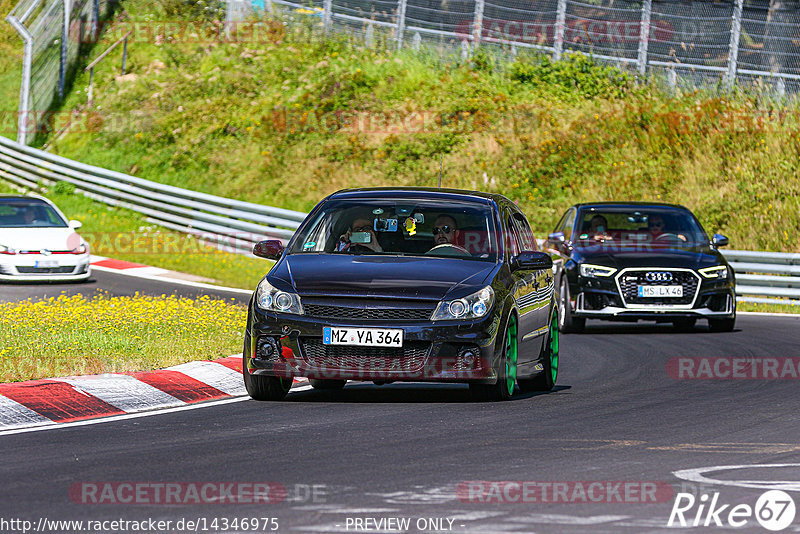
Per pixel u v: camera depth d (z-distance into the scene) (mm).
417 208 38938
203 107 125812
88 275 75188
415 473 24672
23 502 21766
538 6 128875
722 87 121500
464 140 116812
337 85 126562
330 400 36562
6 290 70188
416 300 34375
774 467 25766
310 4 137375
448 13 131125
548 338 40875
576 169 112000
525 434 30047
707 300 60781
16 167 118938
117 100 127875
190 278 80938
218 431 30281
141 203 104688
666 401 37062
